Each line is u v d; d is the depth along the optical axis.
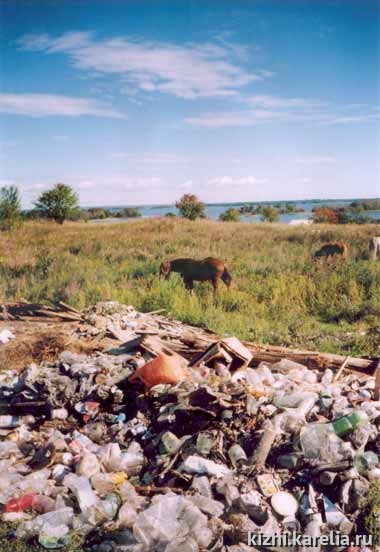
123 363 5.78
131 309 8.84
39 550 3.58
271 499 3.85
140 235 10.11
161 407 4.79
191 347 6.85
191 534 3.59
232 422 4.46
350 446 4.20
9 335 7.67
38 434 5.09
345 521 3.76
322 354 6.71
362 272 9.34
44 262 9.89
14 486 4.19
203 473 4.14
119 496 3.99
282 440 4.31
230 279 9.61
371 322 8.45
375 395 5.43
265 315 8.98
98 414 5.12
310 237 9.86
